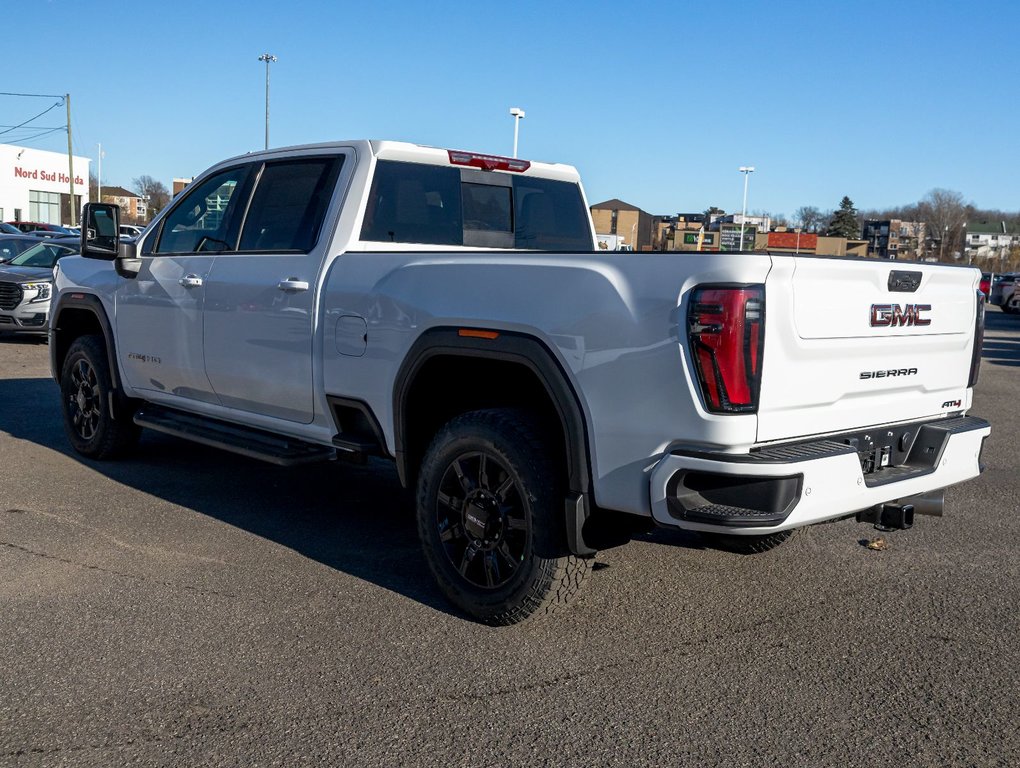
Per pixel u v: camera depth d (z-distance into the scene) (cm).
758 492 329
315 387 476
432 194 520
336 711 323
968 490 677
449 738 307
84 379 673
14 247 1641
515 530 390
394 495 616
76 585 435
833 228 9694
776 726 321
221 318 531
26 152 5856
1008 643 396
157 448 728
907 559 508
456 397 449
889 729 321
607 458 356
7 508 555
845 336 356
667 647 383
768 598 443
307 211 504
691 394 330
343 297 457
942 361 414
